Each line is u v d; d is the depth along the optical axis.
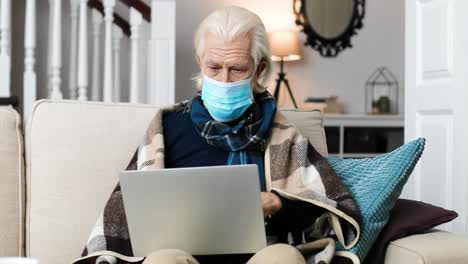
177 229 1.30
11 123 1.64
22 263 0.78
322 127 1.97
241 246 1.32
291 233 1.54
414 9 2.72
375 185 1.49
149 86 3.19
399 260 1.37
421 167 2.66
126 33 3.65
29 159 1.64
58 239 1.59
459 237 1.43
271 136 1.64
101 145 1.68
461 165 2.40
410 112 2.75
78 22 3.43
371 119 4.52
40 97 3.49
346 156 4.55
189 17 4.61
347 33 4.99
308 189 1.51
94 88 3.40
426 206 1.53
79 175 1.64
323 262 1.35
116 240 1.42
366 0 5.03
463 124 2.40
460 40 2.43
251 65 1.57
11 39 3.45
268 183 1.58
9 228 1.56
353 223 1.40
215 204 1.26
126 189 1.25
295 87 4.91
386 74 5.05
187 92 4.59
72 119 1.69
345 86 5.00
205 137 1.60
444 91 2.52
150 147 1.59
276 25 4.86
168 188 1.24
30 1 3.04
